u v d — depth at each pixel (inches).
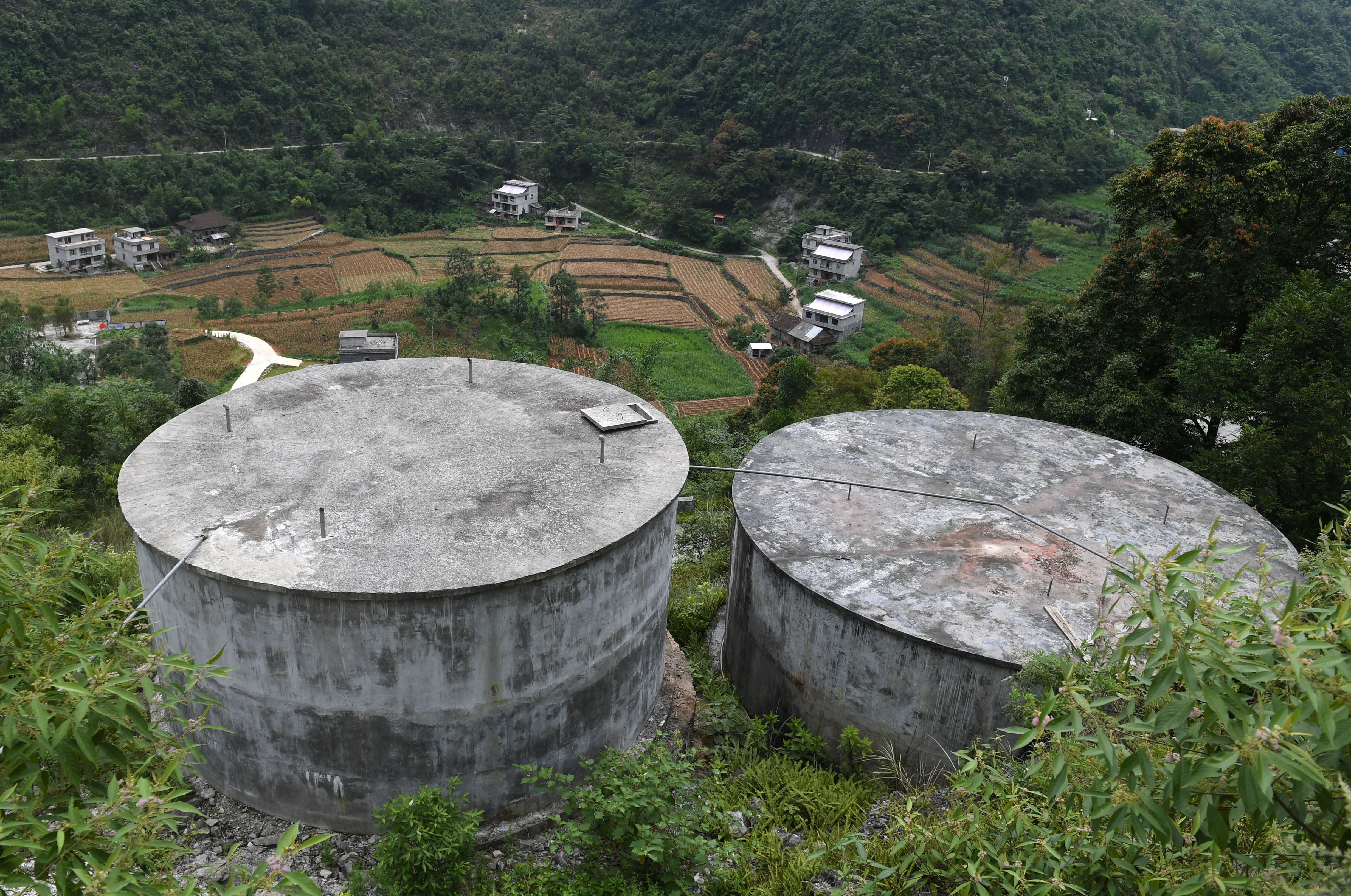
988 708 335.6
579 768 335.3
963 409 1061.1
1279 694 156.3
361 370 447.8
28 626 171.0
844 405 1154.7
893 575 381.1
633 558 326.3
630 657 344.5
